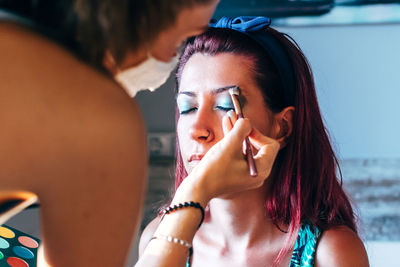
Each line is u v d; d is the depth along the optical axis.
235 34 0.93
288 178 0.95
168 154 2.71
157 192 2.66
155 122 2.77
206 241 1.01
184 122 0.92
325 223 0.95
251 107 0.90
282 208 0.95
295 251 0.92
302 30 2.80
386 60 2.77
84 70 0.47
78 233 0.49
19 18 0.47
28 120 0.44
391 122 2.78
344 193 1.03
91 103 0.46
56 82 0.45
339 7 2.75
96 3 0.47
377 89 2.79
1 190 0.46
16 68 0.44
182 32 0.52
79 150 0.46
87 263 0.50
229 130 0.79
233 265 0.96
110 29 0.48
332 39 2.79
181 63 0.98
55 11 0.48
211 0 0.51
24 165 0.45
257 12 2.80
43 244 0.51
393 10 2.73
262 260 0.95
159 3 0.49
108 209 0.48
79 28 0.47
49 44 0.46
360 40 2.77
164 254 0.63
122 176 0.48
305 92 0.98
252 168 0.69
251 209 0.95
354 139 2.79
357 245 0.91
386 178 2.71
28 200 0.51
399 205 2.68
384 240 2.66
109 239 0.49
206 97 0.89
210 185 0.68
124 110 0.48
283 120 0.96
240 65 0.90
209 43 0.92
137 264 0.64
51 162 0.45
